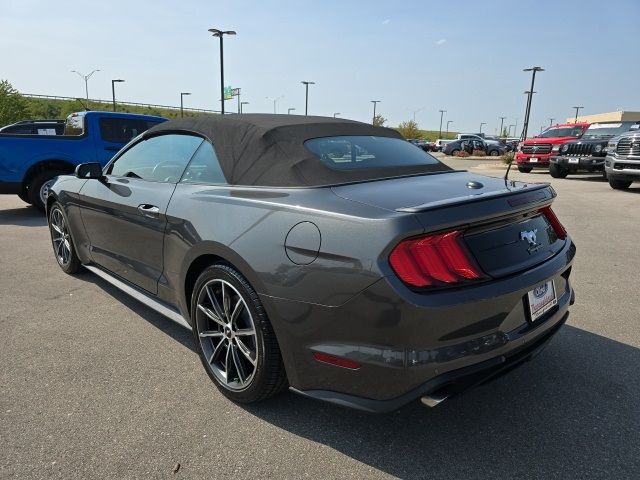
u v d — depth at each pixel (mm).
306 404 2758
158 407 2703
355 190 2508
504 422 2586
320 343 2266
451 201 2213
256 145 2922
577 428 2529
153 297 3531
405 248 2068
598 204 10250
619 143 12609
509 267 2346
